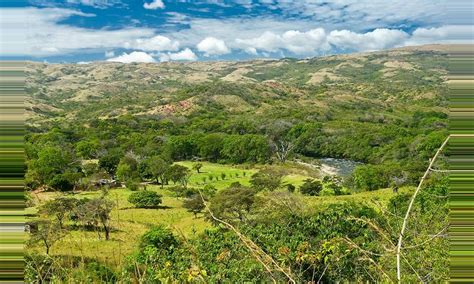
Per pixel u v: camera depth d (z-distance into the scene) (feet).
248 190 93.91
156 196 144.25
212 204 100.22
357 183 190.08
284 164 273.33
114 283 13.35
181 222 91.09
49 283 12.03
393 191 148.56
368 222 10.43
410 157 221.87
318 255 12.13
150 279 13.06
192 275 11.10
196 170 263.08
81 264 12.96
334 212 46.09
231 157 288.92
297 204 62.80
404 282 12.07
